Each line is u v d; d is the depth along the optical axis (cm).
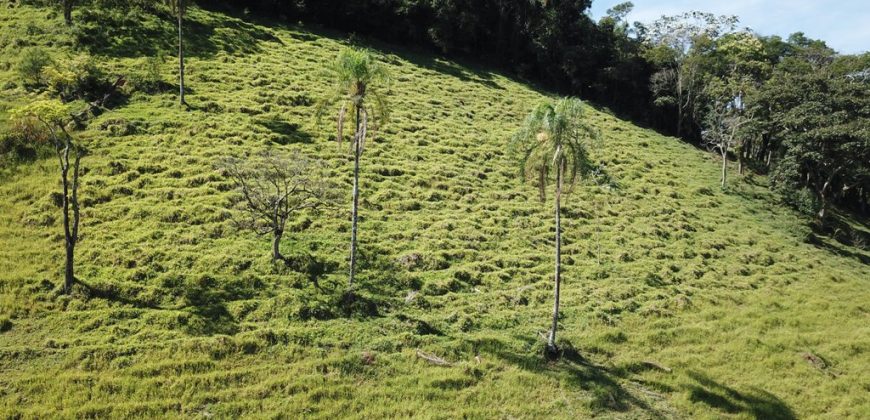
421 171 5091
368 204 4391
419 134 5788
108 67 5372
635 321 3647
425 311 3406
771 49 9600
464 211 4666
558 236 3142
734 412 2916
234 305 3122
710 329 3656
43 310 2906
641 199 5650
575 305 3709
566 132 2927
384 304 3366
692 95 8750
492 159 5712
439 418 2570
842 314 4169
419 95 6806
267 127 5084
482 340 3172
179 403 2462
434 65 8094
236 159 4381
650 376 3109
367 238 3956
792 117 6134
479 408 2678
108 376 2555
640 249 4638
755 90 6956
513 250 4262
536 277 3950
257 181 3875
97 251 3350
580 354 3209
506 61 9319
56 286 3061
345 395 2652
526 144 3122
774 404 3003
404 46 8525
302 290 3319
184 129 4759
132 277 3203
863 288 4797
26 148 4134
